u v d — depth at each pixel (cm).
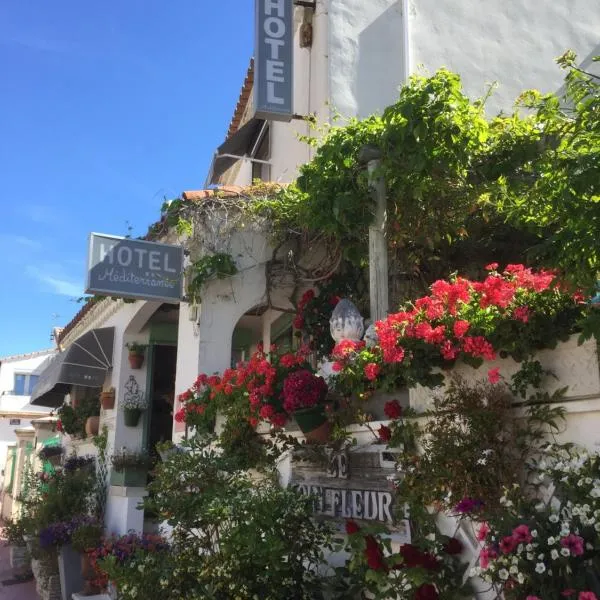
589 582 261
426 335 349
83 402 1338
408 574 337
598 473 273
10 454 2525
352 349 434
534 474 316
